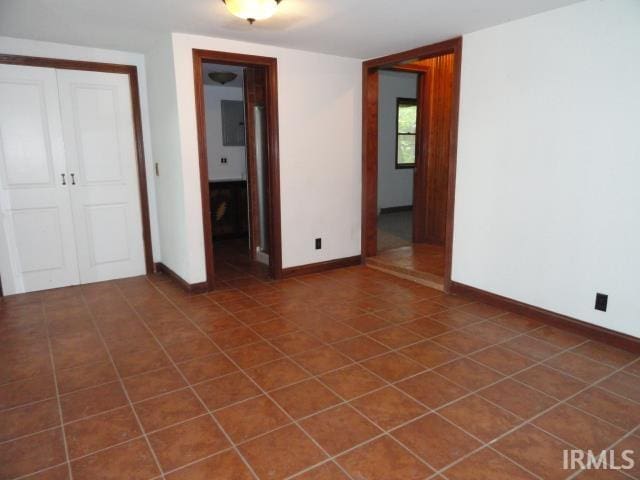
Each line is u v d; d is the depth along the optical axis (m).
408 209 8.70
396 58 4.18
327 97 4.36
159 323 3.29
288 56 4.04
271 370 2.57
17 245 3.94
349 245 4.82
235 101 6.57
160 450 1.89
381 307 3.58
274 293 3.95
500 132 3.31
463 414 2.13
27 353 2.81
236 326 3.22
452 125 3.65
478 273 3.64
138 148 4.39
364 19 3.09
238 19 3.10
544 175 3.07
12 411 2.19
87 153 4.16
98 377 2.51
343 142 4.57
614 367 2.57
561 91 2.90
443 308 3.54
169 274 4.46
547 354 2.74
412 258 4.83
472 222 3.62
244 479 1.72
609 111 2.68
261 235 5.09
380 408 2.18
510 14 2.97
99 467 1.80
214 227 6.14
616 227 2.73
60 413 2.17
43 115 3.91
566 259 3.01
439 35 3.52
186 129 3.67
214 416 2.13
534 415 2.12
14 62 3.72
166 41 3.60
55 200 4.06
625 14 2.55
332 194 4.59
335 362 2.66
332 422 2.07
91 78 4.09
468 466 1.78
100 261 4.36
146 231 4.54
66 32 3.48
